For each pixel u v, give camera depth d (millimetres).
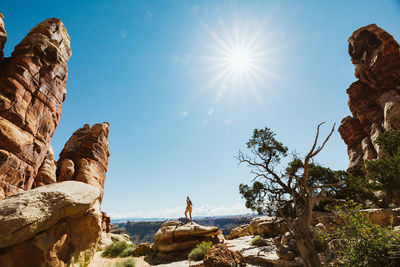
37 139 15297
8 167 12281
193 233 16734
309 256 7711
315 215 15453
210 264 8727
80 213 7859
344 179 19688
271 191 18406
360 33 30859
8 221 5727
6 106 12938
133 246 18828
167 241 17141
